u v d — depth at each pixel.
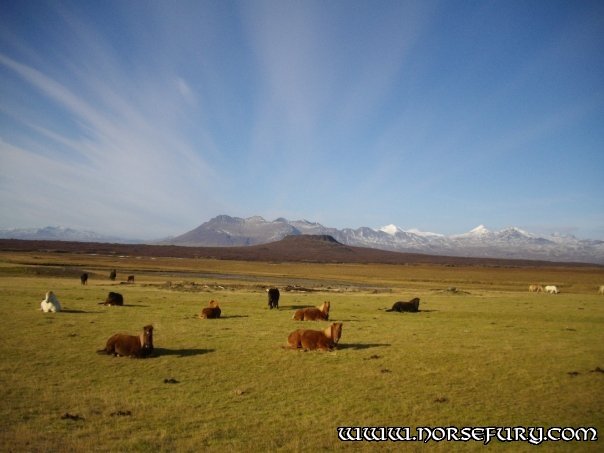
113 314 28.25
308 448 10.02
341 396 13.43
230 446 9.91
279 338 21.72
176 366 16.27
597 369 16.73
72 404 12.18
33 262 88.81
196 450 9.67
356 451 9.97
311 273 120.69
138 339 17.50
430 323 28.66
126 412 11.68
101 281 60.22
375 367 16.62
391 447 10.23
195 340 20.91
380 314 33.50
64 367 15.70
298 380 14.88
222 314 30.81
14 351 17.62
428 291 61.88
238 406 12.41
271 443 10.13
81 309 30.05
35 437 10.02
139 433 10.45
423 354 18.92
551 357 18.83
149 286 53.66
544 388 14.53
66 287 45.81
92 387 13.63
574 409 12.70
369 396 13.48
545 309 37.94
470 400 13.33
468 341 22.20
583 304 42.56
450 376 15.70
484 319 31.41
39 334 21.00
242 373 15.55
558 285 87.62
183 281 64.56
